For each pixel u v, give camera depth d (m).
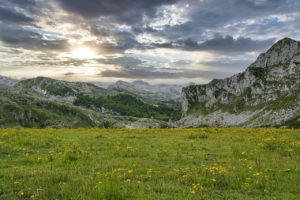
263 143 28.41
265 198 12.77
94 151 23.88
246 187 14.09
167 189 13.74
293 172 17.44
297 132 39.72
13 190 13.55
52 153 22.78
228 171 17.11
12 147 24.67
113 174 15.87
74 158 20.69
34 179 15.21
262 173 16.36
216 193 13.45
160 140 31.50
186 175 15.80
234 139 32.22
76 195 12.56
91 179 14.97
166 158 21.11
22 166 18.48
